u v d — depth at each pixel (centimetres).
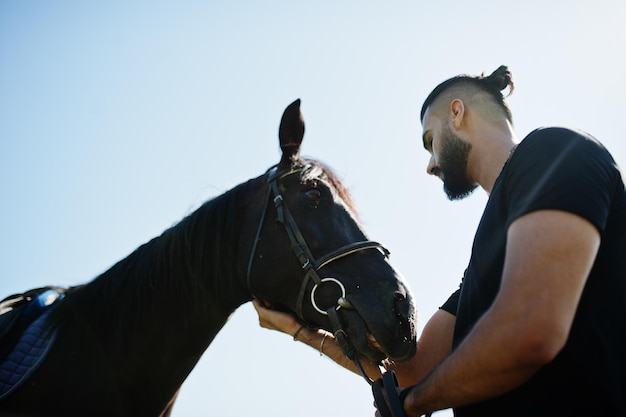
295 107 265
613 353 152
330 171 273
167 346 249
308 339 258
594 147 161
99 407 232
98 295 255
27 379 228
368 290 233
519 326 133
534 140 166
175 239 259
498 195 172
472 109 213
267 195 261
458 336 177
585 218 141
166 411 264
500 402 159
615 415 147
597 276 153
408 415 164
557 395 151
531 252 139
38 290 288
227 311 262
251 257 253
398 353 221
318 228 249
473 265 176
